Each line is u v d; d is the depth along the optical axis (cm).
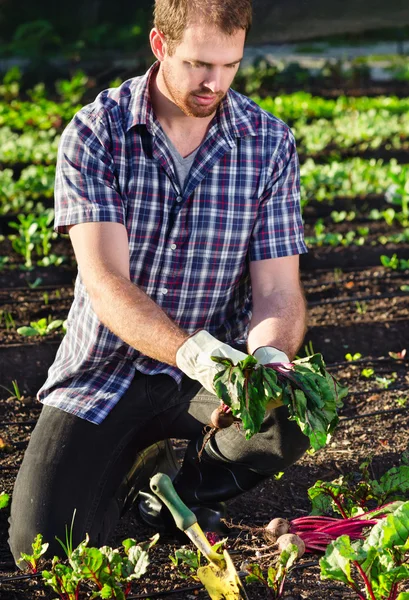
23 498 312
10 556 338
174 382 322
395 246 753
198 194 311
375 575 248
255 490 372
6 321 585
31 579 298
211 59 271
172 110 303
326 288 662
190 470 329
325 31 1875
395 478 328
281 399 264
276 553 289
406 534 246
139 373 324
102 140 306
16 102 1534
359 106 1440
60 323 558
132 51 2173
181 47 272
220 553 276
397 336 571
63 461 310
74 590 272
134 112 305
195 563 275
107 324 284
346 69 2011
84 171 304
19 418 462
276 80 1881
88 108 313
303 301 315
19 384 510
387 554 245
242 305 341
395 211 880
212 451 319
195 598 288
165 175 308
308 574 296
